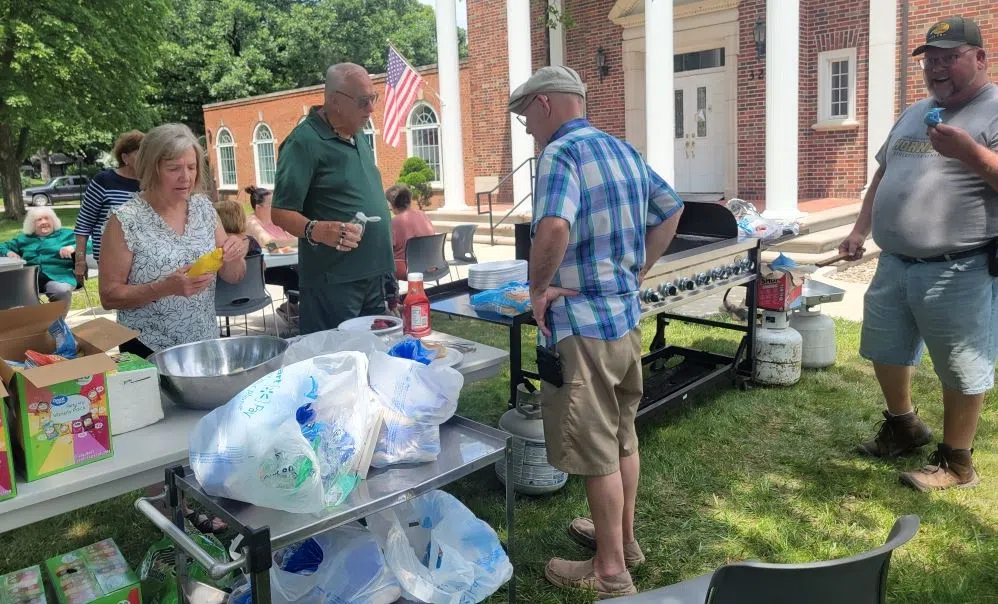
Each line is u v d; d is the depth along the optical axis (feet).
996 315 9.43
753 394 13.69
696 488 10.31
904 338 10.18
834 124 33.30
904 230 9.48
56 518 10.19
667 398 12.05
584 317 7.01
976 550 8.59
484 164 45.96
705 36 36.47
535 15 41.57
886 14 31.24
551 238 6.63
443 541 6.85
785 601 4.11
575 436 7.20
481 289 11.32
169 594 6.75
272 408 5.38
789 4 26.04
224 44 95.96
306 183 10.07
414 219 20.90
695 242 13.11
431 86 50.26
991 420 12.00
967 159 8.39
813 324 14.89
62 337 6.45
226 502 5.57
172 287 7.68
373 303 11.09
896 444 10.94
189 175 8.20
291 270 20.18
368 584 6.23
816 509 9.67
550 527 9.37
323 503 5.37
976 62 8.79
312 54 104.58
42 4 54.03
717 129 37.68
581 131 7.00
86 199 12.77
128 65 60.49
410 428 6.16
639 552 8.49
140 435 6.50
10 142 64.90
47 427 5.67
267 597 5.16
